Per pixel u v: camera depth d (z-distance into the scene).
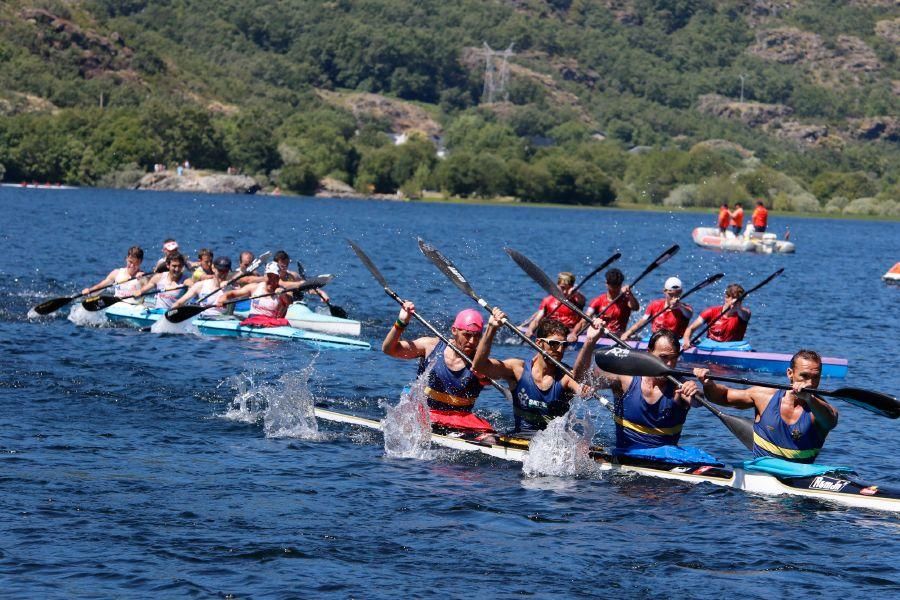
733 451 31.03
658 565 21.28
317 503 24.45
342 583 20.00
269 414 32.22
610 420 34.59
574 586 20.19
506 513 24.20
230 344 46.09
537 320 46.12
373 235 150.38
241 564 20.70
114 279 52.44
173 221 161.88
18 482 24.91
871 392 25.34
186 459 27.69
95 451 27.91
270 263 49.50
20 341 43.78
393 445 29.64
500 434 29.38
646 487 26.50
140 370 38.88
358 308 62.78
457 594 19.69
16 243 102.25
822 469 26.02
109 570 20.17
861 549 22.34
